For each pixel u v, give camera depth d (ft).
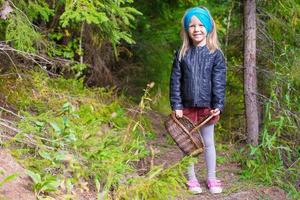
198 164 18.15
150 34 30.12
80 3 13.92
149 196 12.61
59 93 18.80
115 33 16.12
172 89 15.24
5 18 13.94
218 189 15.46
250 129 19.11
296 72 18.92
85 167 12.84
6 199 9.98
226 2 22.68
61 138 13.32
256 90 19.22
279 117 18.47
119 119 19.44
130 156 14.16
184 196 14.43
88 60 23.53
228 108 22.24
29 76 18.20
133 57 28.76
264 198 15.49
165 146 19.95
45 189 10.96
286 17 19.88
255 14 19.16
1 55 17.20
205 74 14.99
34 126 13.79
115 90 25.89
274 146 18.20
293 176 17.34
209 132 15.46
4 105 15.52
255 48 19.13
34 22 19.65
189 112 15.35
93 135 14.89
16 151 12.07
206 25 14.97
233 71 20.83
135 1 28.07
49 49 17.63
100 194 12.00
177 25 30.76
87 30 20.48
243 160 18.19
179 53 15.31
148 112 25.68
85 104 19.25
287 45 19.98
